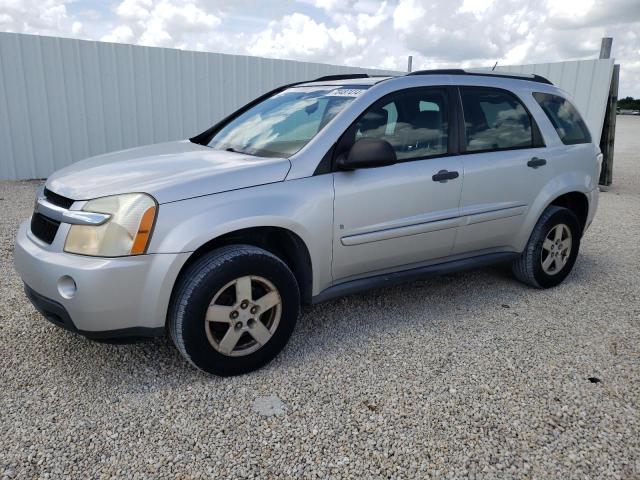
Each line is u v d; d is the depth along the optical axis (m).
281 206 3.03
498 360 3.30
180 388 2.90
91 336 2.71
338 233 3.29
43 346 3.30
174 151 3.68
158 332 2.79
